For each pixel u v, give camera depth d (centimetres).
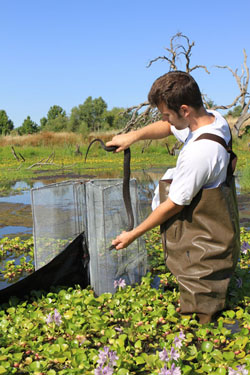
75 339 284
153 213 298
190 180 280
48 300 342
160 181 318
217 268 295
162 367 233
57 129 7044
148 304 334
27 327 300
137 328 290
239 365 233
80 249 376
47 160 2422
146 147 2645
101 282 360
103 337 279
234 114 3606
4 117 8094
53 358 260
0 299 342
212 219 292
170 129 342
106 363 239
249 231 602
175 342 254
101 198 353
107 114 6531
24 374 253
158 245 523
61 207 405
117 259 372
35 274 350
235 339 280
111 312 319
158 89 283
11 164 2314
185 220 299
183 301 307
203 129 287
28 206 905
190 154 279
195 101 282
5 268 480
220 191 288
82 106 6762
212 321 310
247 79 1423
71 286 374
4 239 586
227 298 336
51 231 408
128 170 329
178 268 307
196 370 241
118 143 326
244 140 2645
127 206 334
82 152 2905
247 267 415
